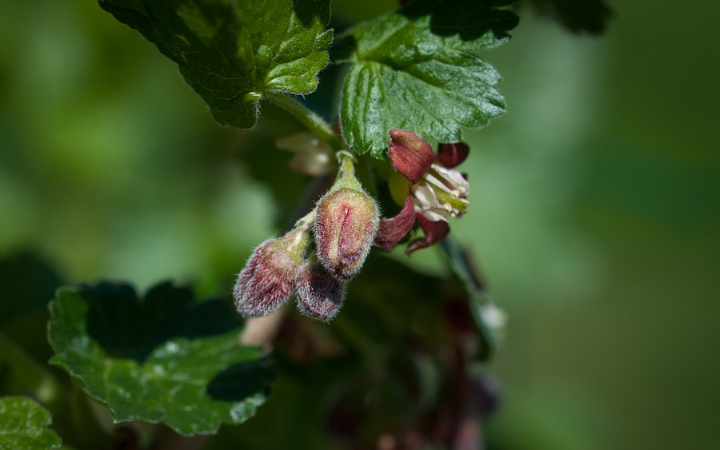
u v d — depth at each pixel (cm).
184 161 38
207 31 20
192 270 36
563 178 38
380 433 26
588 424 38
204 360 22
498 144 37
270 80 21
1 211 36
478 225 36
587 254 38
